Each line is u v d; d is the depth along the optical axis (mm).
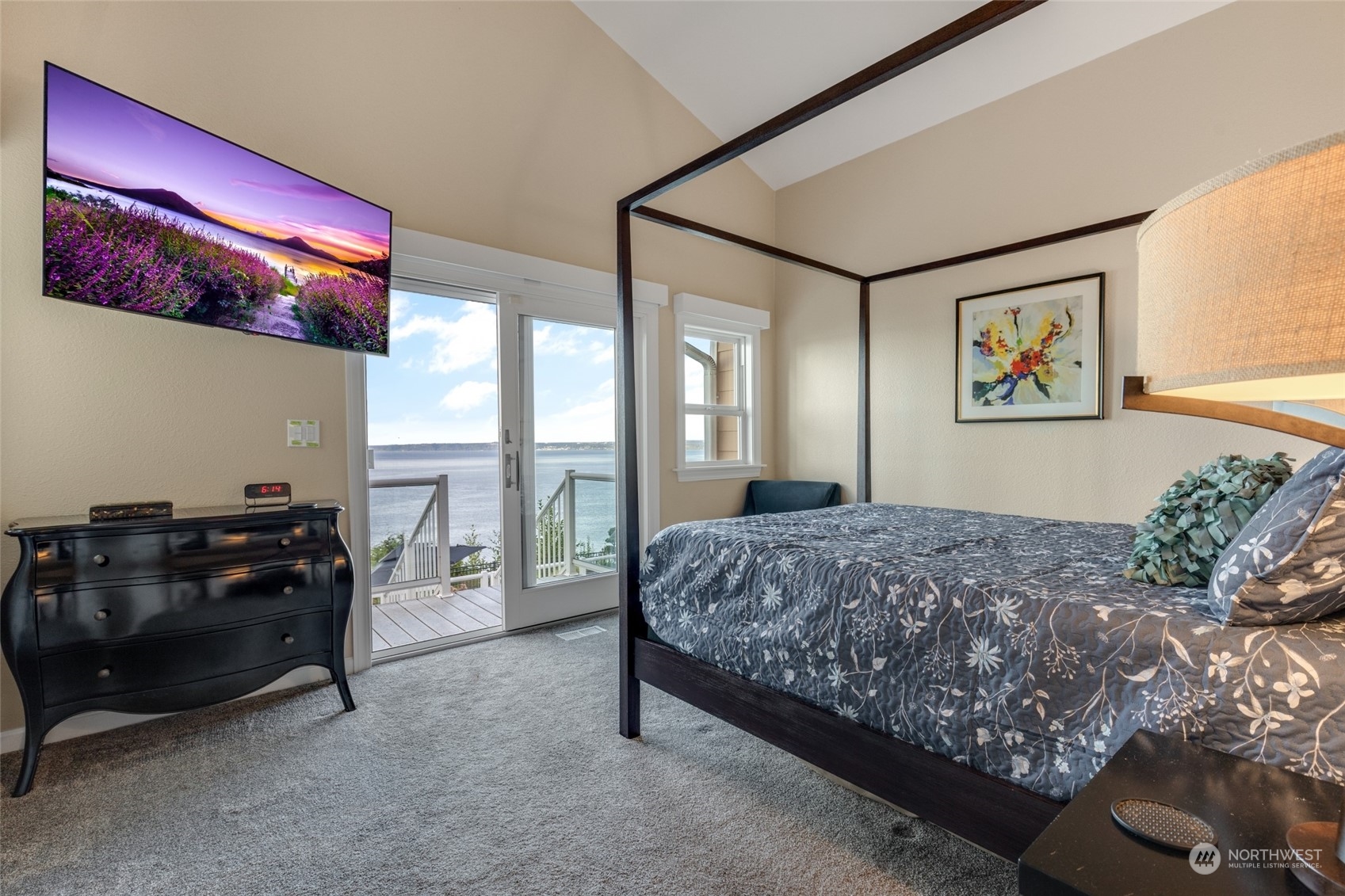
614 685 2588
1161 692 1001
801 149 4156
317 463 2629
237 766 1914
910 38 3123
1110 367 2973
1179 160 2742
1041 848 683
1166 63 2770
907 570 1461
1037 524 2258
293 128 2529
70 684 1821
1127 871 640
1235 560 1028
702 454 4328
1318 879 606
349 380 2709
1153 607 1123
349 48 2682
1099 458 3016
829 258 4262
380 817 1649
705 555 1929
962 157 3520
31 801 1720
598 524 3695
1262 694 916
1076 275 3070
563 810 1677
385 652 2961
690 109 4043
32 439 2033
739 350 4535
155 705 1963
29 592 1752
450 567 4504
